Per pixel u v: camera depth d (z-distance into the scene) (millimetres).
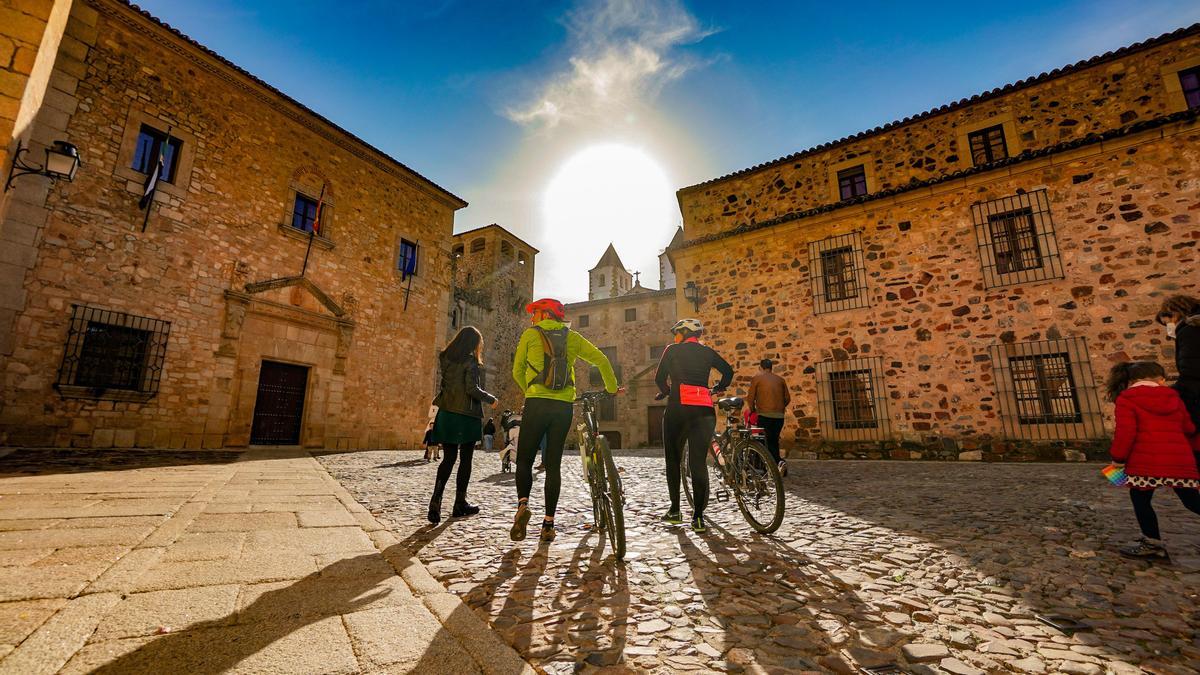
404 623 1629
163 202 9648
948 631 1670
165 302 9484
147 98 9688
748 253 11141
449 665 1354
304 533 2885
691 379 3502
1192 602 1896
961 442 8398
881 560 2514
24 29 4477
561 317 3320
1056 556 2516
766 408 6191
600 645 1567
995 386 8305
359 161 13656
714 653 1515
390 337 13844
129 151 9297
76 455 6770
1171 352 7203
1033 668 1408
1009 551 2617
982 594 2021
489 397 3891
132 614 1559
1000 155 9406
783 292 10562
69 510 3146
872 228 9859
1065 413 7832
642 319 23641
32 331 7941
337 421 12234
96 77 9047
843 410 9570
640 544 2926
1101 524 3156
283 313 11359
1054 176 8422
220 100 10805
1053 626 1703
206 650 1349
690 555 2666
